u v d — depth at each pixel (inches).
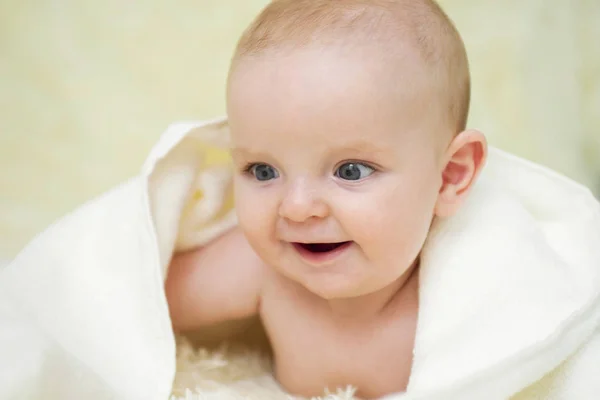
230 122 34.6
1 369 28.1
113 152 65.3
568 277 36.5
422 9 35.9
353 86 32.0
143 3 73.3
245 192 34.9
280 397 38.4
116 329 35.8
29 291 37.5
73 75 69.0
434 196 35.5
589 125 70.6
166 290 41.2
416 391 32.0
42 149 64.3
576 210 40.6
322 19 33.6
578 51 71.6
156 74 70.8
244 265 40.9
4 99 66.4
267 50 33.3
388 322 38.3
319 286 34.7
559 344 33.5
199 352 41.4
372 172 33.4
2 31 69.9
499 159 41.8
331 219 33.4
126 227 39.0
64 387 30.1
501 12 72.9
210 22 73.7
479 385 32.1
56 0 72.0
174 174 39.8
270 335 40.9
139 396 33.9
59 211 59.3
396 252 34.1
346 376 39.0
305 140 32.2
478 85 69.7
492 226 37.1
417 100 33.7
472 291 35.2
